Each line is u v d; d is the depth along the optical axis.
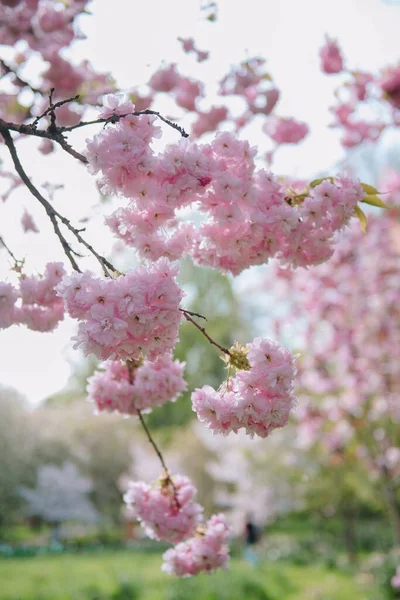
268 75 4.89
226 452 20.98
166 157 2.03
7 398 23.53
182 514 2.62
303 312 9.84
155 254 2.23
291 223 2.23
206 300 28.30
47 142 3.89
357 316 9.47
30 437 23.98
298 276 9.59
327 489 14.48
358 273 9.41
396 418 9.12
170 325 1.89
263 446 16.55
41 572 13.60
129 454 26.97
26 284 2.61
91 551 20.44
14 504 23.80
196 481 23.00
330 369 9.89
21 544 23.69
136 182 2.03
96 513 25.77
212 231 2.26
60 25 4.08
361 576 12.72
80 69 4.22
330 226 2.35
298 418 9.55
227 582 11.01
